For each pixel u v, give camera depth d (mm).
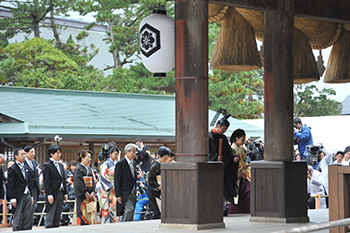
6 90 30016
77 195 13586
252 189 9938
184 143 8555
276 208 9703
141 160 16438
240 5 9422
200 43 8625
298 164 9820
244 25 11234
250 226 8953
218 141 11836
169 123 28516
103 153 16000
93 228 8836
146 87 49906
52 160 13633
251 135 29578
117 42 53875
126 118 28125
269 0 9781
